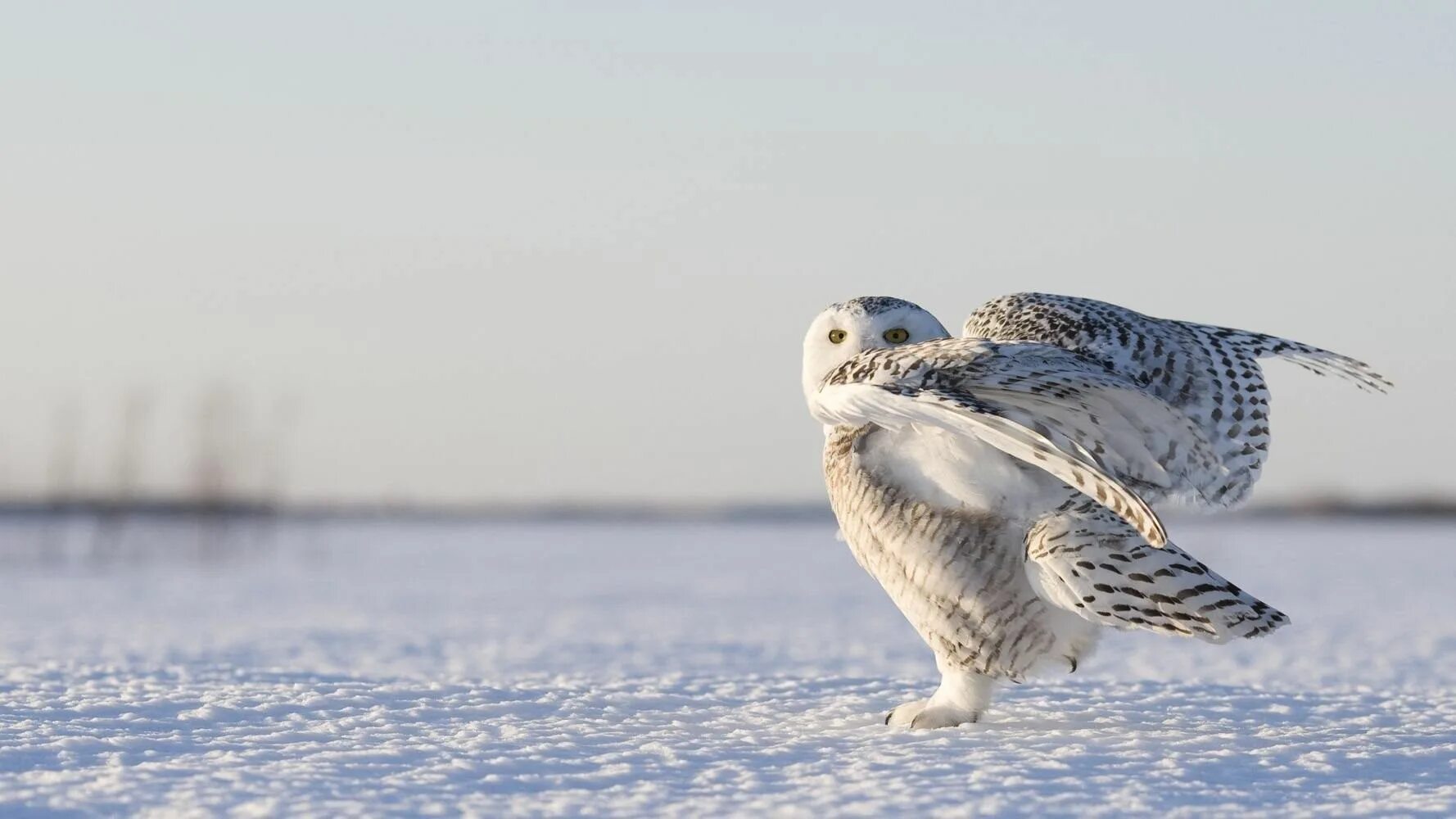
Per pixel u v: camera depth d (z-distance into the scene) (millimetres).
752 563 54812
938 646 7758
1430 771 6480
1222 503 7426
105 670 11148
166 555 61906
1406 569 45906
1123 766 6547
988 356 6629
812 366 7891
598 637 19828
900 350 6852
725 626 22703
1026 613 7332
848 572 45906
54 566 53125
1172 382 7512
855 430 7547
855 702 8992
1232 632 6750
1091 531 6984
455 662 15156
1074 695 9453
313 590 35500
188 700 8750
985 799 5723
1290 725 8016
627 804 5648
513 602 30234
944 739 7414
